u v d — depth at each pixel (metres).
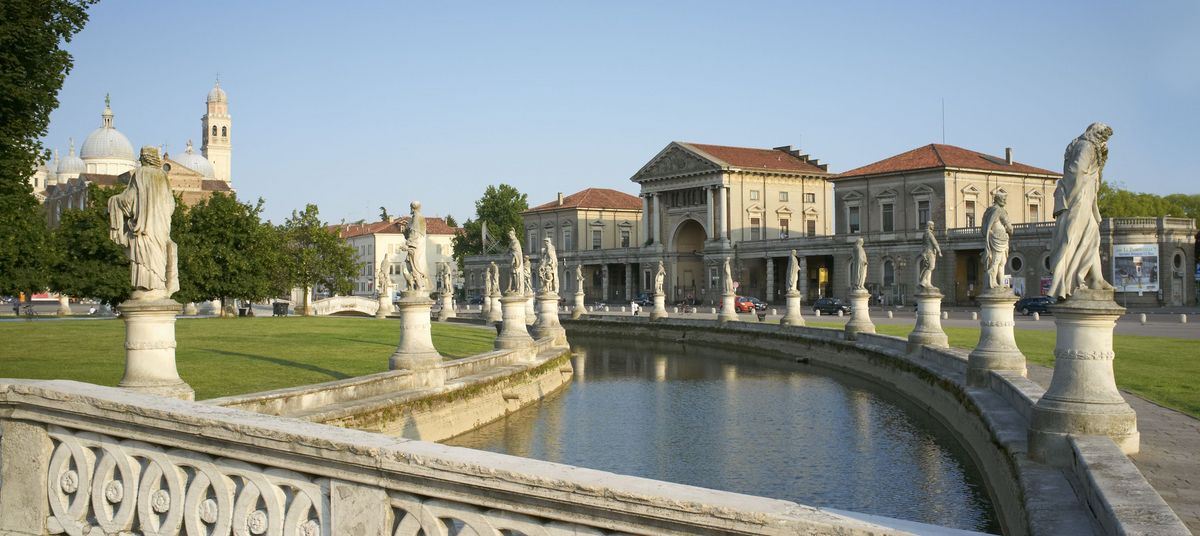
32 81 25.91
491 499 5.92
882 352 38.47
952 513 17.72
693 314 78.56
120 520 7.27
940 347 33.12
